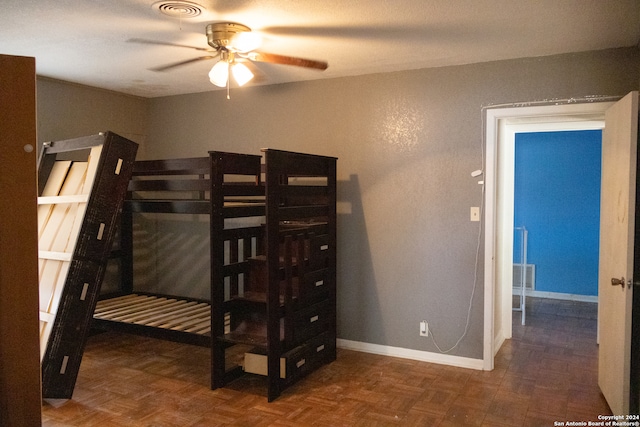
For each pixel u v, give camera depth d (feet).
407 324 12.91
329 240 12.41
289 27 9.32
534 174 20.51
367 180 13.23
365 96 13.17
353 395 10.52
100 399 10.28
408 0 7.93
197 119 15.99
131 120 16.47
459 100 12.08
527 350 13.58
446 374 11.75
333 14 8.63
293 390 10.78
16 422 5.46
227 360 12.61
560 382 11.23
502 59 11.56
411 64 12.09
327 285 12.42
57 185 11.92
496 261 13.60
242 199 14.66
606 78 10.71
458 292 12.28
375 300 13.28
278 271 10.50
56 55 11.46
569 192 19.95
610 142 9.81
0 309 5.35
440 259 12.44
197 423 9.20
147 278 17.16
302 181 13.97
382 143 13.01
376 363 12.51
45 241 11.43
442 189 12.35
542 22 8.98
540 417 9.48
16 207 5.39
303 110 14.06
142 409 9.80
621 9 8.30
